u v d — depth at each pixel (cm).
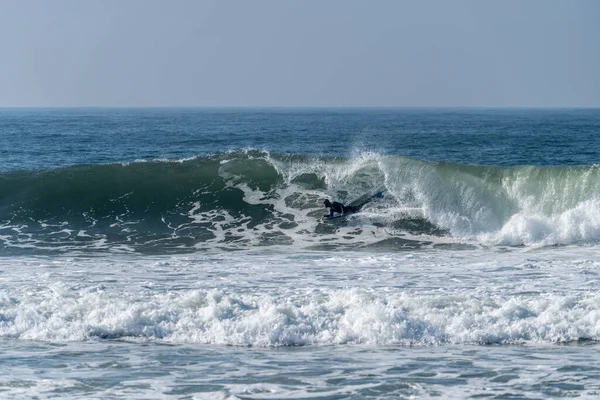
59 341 3606
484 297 4256
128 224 7794
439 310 3941
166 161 8906
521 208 7738
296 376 2984
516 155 18912
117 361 3225
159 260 6253
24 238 7275
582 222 7238
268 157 8850
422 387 2830
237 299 4141
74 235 7431
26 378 2942
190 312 3912
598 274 5372
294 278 5278
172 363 3197
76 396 2719
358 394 2750
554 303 4000
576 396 2714
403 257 6388
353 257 6406
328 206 7775
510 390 2788
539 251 6769
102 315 3912
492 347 3484
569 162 16812
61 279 5231
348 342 3581
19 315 3888
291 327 3669
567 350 3406
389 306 4016
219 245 7094
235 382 2902
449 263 6016
